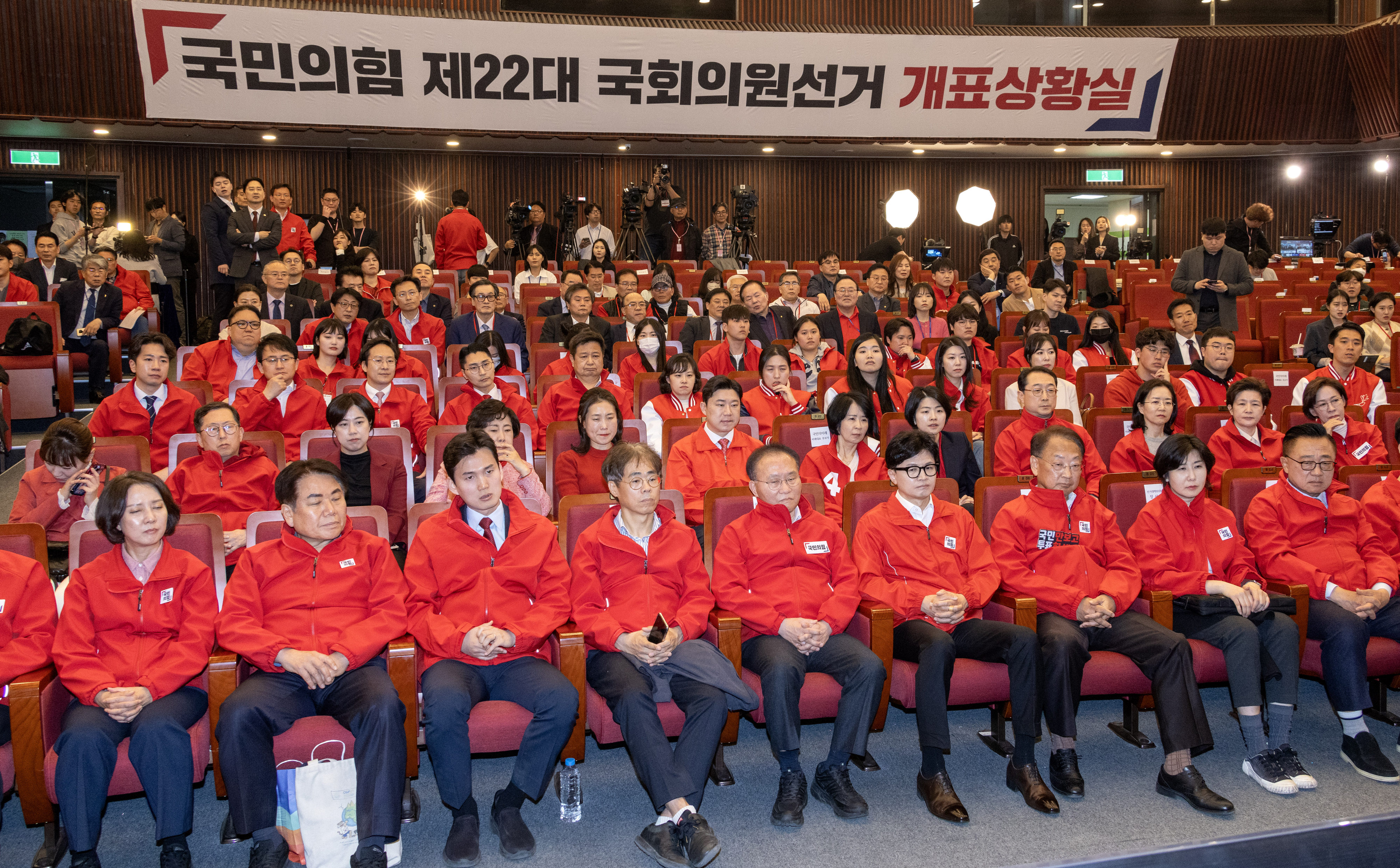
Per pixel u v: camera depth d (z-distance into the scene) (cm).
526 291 874
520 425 452
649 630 307
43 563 305
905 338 603
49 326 670
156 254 948
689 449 442
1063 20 1267
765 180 1412
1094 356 652
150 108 1033
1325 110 1256
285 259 803
